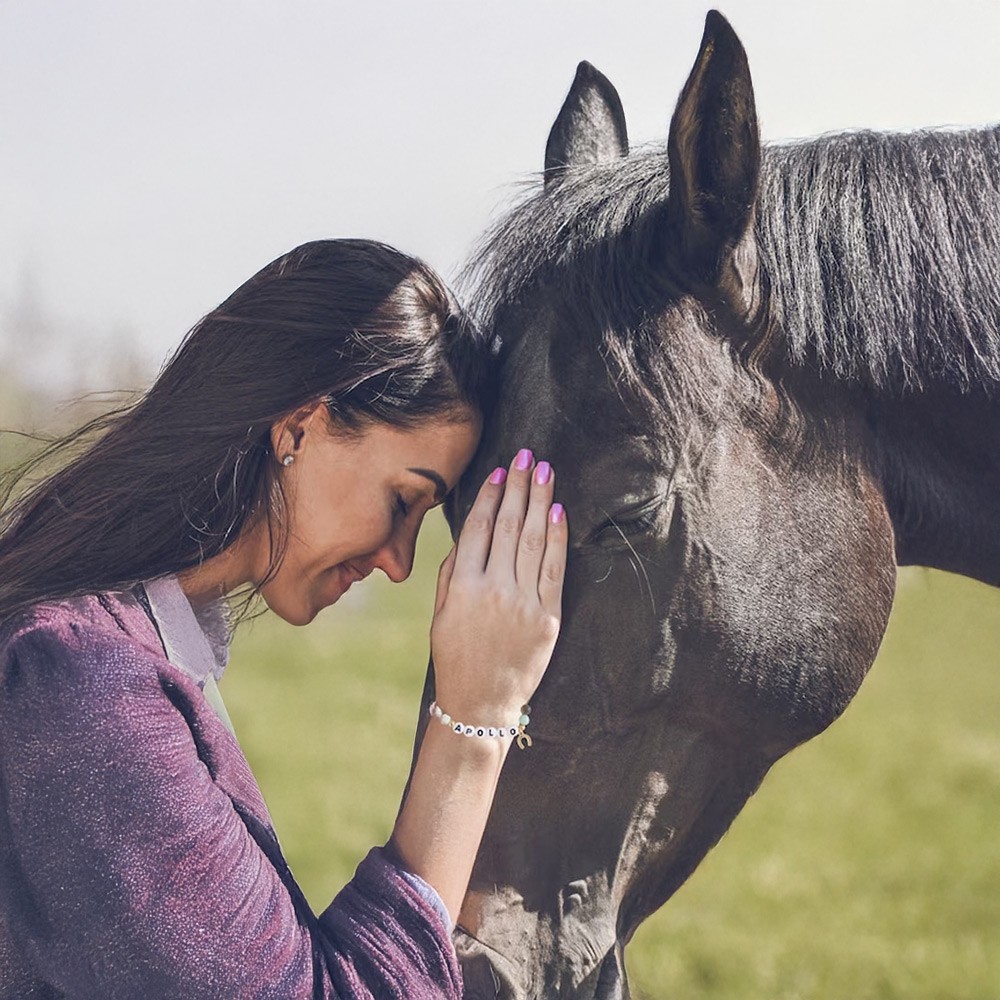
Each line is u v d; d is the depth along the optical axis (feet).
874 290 6.53
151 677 4.80
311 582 5.56
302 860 22.12
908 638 43.14
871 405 6.73
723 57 5.65
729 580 6.02
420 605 46.60
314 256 5.42
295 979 4.66
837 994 17.76
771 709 6.26
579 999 5.91
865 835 25.25
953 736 32.65
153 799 4.60
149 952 4.52
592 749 6.01
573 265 6.02
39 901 4.58
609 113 7.59
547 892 5.99
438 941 4.92
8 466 6.12
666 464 5.81
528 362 5.93
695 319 6.02
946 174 6.77
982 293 6.68
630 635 5.92
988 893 21.88
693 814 6.31
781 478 6.27
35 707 4.64
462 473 5.76
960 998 17.61
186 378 5.30
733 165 5.82
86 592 5.01
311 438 5.34
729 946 19.40
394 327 5.31
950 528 7.11
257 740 30.14
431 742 5.41
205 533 5.19
